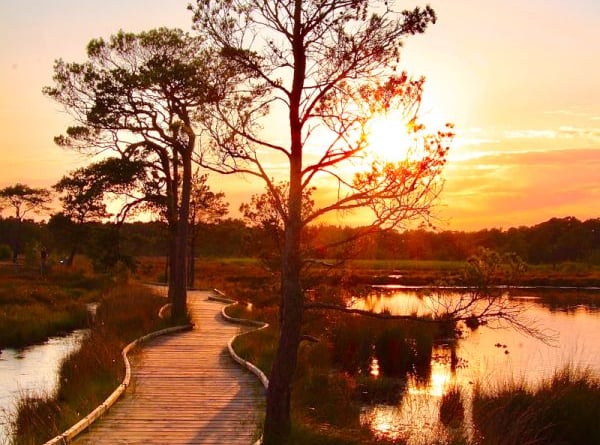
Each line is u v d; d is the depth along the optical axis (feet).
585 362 61.11
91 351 48.32
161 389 42.29
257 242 64.34
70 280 131.54
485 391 45.52
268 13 30.01
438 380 53.47
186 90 66.54
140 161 83.15
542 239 292.20
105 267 94.73
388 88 26.91
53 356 60.34
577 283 176.35
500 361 61.72
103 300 92.79
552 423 37.60
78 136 81.10
